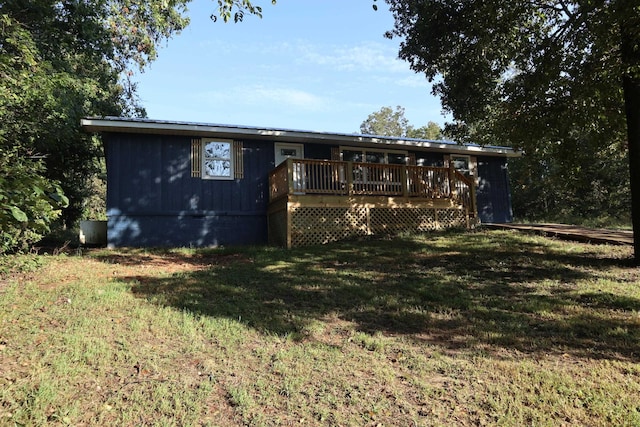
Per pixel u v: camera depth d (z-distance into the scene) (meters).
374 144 15.66
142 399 3.54
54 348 4.44
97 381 3.83
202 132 13.23
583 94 9.62
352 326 5.46
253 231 14.09
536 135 10.93
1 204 1.76
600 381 3.96
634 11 7.45
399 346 4.80
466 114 13.05
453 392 3.79
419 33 12.38
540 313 5.92
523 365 4.29
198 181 13.51
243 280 7.75
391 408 3.54
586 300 6.52
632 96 8.88
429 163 17.28
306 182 13.97
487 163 18.70
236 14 5.55
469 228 14.48
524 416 3.42
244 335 5.03
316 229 12.38
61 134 12.29
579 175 11.45
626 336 5.05
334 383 3.92
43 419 3.19
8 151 7.83
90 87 13.82
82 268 8.57
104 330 4.98
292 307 6.18
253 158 14.34
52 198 2.02
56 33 13.18
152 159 13.07
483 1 10.32
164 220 13.04
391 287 7.30
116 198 12.55
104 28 14.93
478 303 6.38
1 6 11.43
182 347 4.63
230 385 3.84
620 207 27.03
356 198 12.96
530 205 32.75
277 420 3.32
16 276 7.54
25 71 9.21
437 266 8.93
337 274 8.23
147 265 9.41
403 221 13.80
